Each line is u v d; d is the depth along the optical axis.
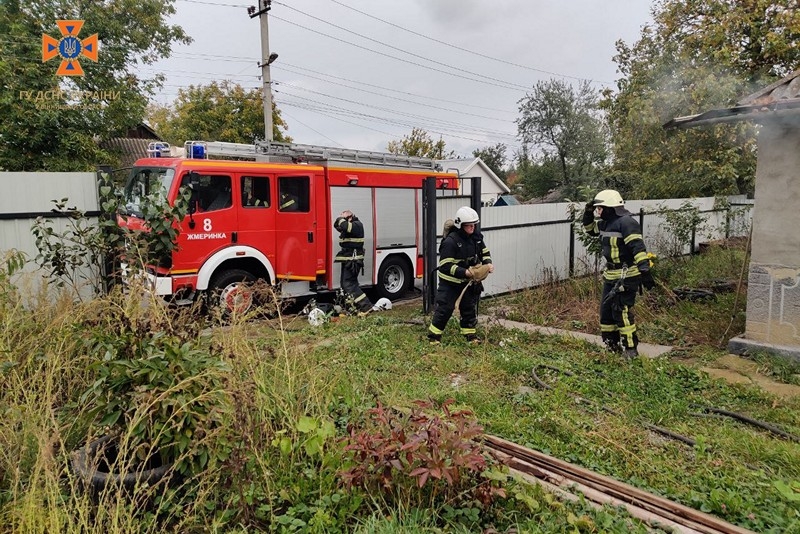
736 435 4.09
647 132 17.55
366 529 2.65
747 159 16.86
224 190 8.16
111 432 3.11
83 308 4.35
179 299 7.62
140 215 7.63
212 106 31.03
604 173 25.03
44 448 2.71
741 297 8.30
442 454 2.81
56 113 16.05
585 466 3.59
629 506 3.03
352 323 7.67
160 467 3.03
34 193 6.37
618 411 4.52
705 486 3.31
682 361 6.18
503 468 3.07
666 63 17.22
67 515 2.50
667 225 13.18
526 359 5.91
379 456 2.82
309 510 2.90
